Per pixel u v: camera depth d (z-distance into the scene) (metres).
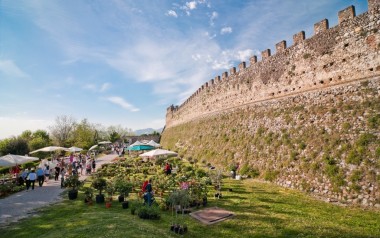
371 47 19.19
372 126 16.66
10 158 24.94
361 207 14.02
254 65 33.31
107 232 9.89
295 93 25.89
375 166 15.02
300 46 25.97
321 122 20.67
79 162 36.50
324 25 23.48
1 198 19.06
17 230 11.87
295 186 19.06
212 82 45.84
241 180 23.33
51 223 12.64
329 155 18.09
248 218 12.75
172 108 79.00
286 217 12.72
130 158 45.12
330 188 16.58
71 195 18.23
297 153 20.88
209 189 19.77
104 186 17.69
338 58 21.73
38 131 80.06
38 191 21.53
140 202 15.41
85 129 81.38
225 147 32.16
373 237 9.96
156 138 99.00
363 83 19.19
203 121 45.78
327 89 22.06
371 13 19.41
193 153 42.00
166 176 24.33
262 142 25.92
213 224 12.09
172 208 14.18
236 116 34.69
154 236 9.79
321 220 12.22
